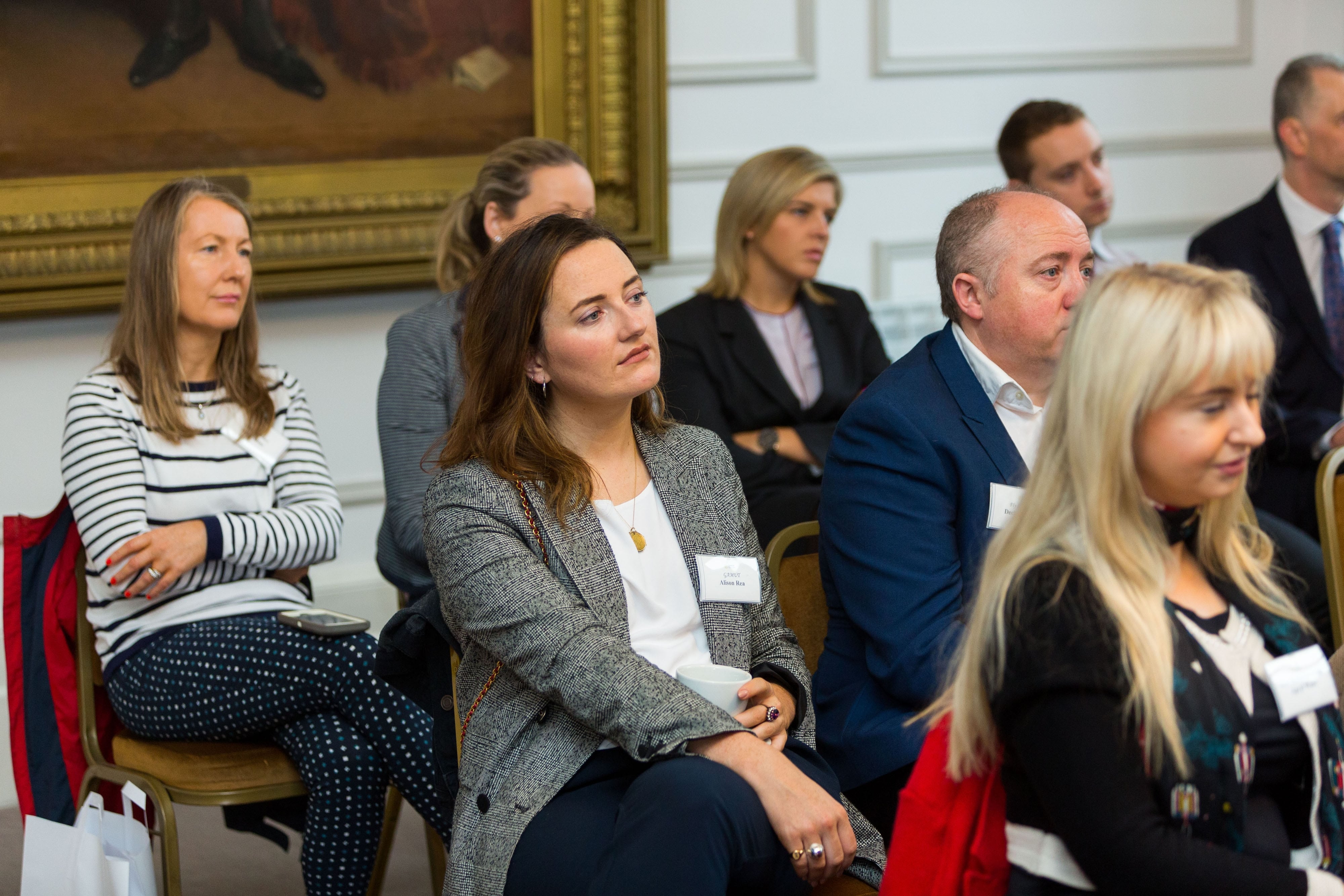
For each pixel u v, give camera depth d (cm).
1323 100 359
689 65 419
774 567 225
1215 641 126
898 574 199
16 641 241
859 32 441
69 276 341
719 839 161
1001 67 458
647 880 159
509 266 191
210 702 232
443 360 291
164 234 250
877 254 455
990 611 126
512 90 391
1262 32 499
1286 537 314
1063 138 375
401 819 331
